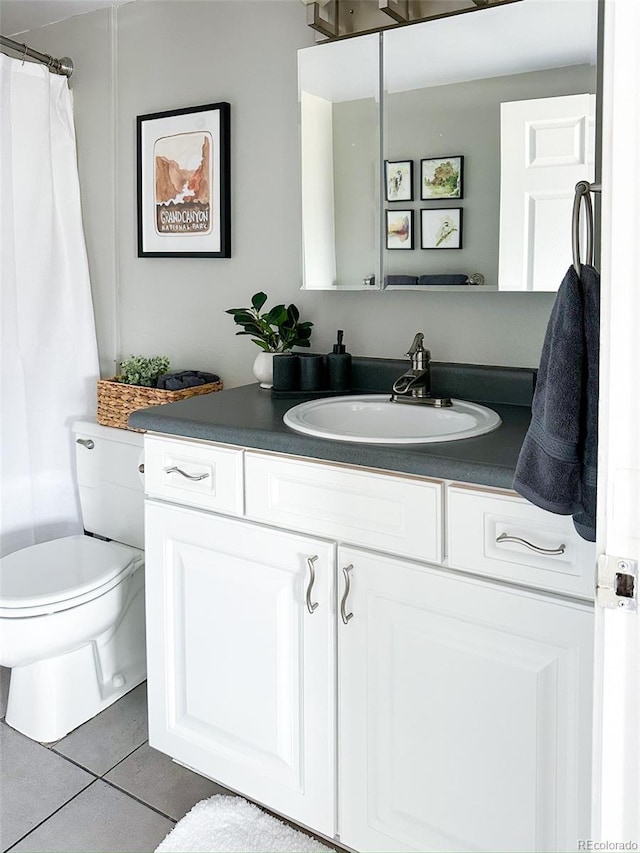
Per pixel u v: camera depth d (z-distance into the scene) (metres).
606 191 0.71
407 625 1.43
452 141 1.81
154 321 2.54
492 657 1.34
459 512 1.33
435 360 1.99
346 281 2.02
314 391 2.02
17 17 2.59
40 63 2.56
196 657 1.76
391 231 1.93
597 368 1.08
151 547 1.79
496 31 1.73
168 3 2.35
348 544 1.49
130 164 2.51
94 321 2.66
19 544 2.51
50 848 1.65
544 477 1.12
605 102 0.70
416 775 1.46
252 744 1.69
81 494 2.49
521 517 1.27
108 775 1.90
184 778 1.90
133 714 2.17
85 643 2.06
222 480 1.64
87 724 2.12
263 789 1.68
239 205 2.27
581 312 1.07
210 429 1.64
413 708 1.44
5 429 2.45
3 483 2.46
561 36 1.65
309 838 1.69
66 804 1.79
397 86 1.88
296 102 2.11
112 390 2.37
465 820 1.41
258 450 1.59
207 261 2.37
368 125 1.93
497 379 1.86
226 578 1.67
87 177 2.63
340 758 1.56
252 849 1.64
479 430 1.52
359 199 1.97
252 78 2.19
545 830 1.33
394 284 1.94
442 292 1.95
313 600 1.53
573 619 1.24
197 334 2.44
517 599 1.29
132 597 2.26
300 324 2.11
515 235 1.75
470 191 1.80
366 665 1.49
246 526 1.62
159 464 1.75
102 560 2.14
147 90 2.43
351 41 1.93
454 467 1.32
